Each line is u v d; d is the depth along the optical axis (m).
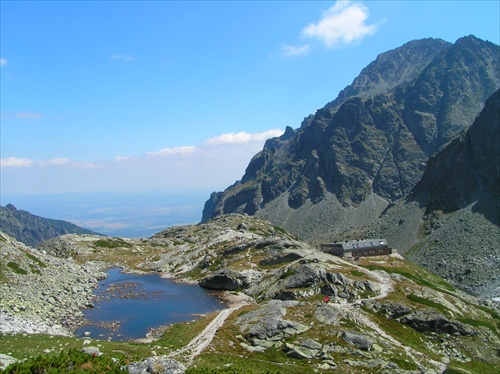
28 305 79.00
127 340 72.62
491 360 81.88
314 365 65.00
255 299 109.25
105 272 154.38
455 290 146.50
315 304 90.81
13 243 110.31
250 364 60.72
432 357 77.12
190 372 38.44
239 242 168.00
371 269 134.88
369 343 73.19
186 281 136.88
